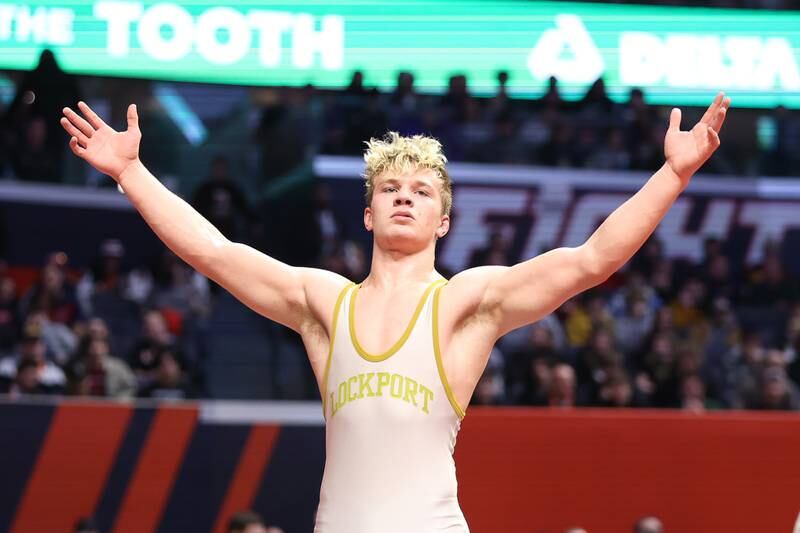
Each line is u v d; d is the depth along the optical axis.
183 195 19.52
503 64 20.14
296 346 17.14
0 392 14.34
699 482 11.80
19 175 18.91
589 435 11.80
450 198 4.82
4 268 17.59
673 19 20.53
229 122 20.20
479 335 4.48
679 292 19.30
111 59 19.20
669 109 20.59
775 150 21.38
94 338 13.83
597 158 20.42
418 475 4.26
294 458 12.09
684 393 14.98
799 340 17.06
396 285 4.55
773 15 20.75
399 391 4.31
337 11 19.77
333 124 19.89
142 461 11.76
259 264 4.71
